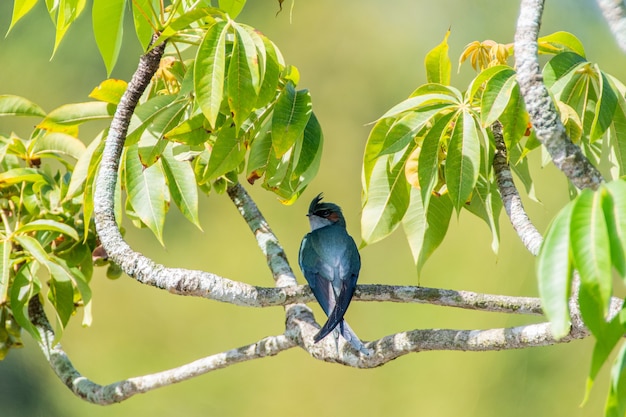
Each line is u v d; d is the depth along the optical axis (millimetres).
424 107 8094
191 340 21750
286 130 8039
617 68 23750
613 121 8586
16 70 22844
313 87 25766
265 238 10570
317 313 21516
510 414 21328
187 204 9078
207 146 9367
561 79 7984
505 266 21750
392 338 8133
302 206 23656
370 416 21609
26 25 23031
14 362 19594
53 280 9531
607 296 4359
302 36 26109
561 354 21453
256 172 8969
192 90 8305
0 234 9242
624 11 7332
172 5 8938
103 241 8383
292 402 21672
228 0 7945
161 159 9102
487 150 8008
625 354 4863
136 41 23359
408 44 25938
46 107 22750
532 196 9227
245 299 8203
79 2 8305
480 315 21797
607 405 4973
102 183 8477
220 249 22734
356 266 10750
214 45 7621
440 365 22047
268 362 22062
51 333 10672
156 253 22453
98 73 23125
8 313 10031
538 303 7797
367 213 8656
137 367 21469
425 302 8359
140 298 21906
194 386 21672
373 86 25719
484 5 25797
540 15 7148
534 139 7992
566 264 4543
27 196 10086
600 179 6727
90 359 21453
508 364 21703
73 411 20031
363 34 26047
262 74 7676
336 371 22094
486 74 7816
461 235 22281
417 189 8812
